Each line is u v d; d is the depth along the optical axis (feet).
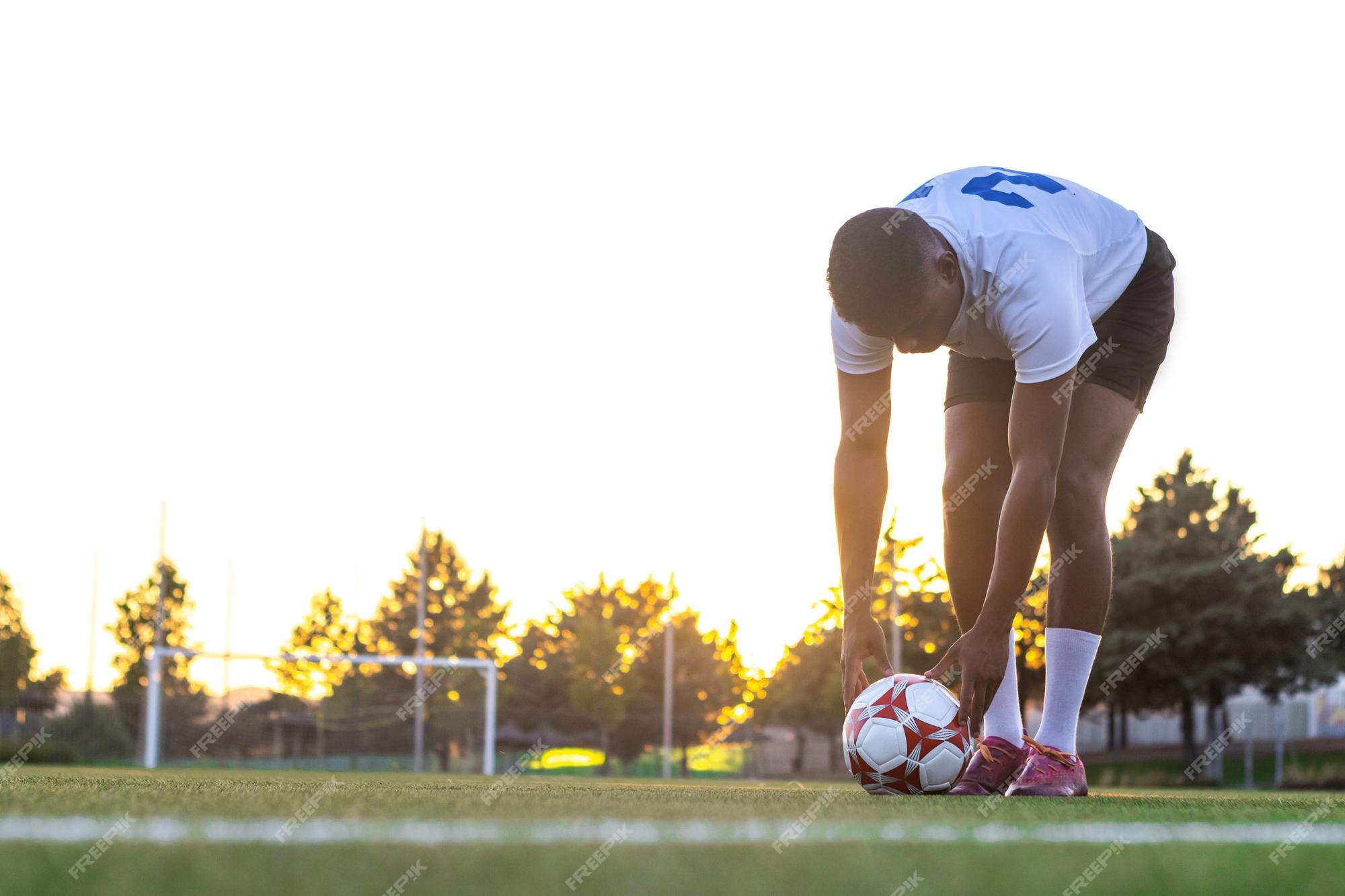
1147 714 105.70
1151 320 11.13
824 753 98.12
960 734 10.11
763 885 3.69
